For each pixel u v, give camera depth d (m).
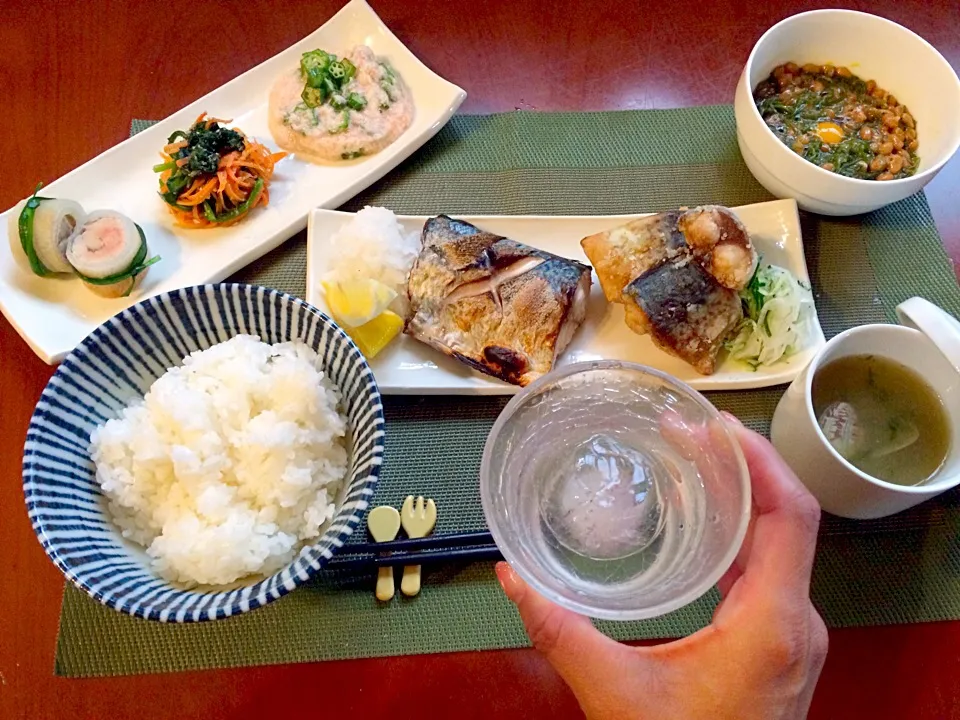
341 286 0.47
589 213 0.53
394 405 0.47
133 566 0.38
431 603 0.42
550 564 0.35
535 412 0.37
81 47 0.57
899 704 0.41
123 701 0.40
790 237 0.50
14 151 0.54
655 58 0.58
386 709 0.41
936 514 0.45
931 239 0.53
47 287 0.50
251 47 0.58
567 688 0.41
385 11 0.59
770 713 0.34
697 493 0.36
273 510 0.40
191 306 0.42
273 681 0.41
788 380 0.47
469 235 0.49
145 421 0.40
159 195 0.53
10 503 0.44
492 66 0.58
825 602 0.43
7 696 0.40
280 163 0.54
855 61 0.53
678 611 0.43
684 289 0.47
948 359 0.39
